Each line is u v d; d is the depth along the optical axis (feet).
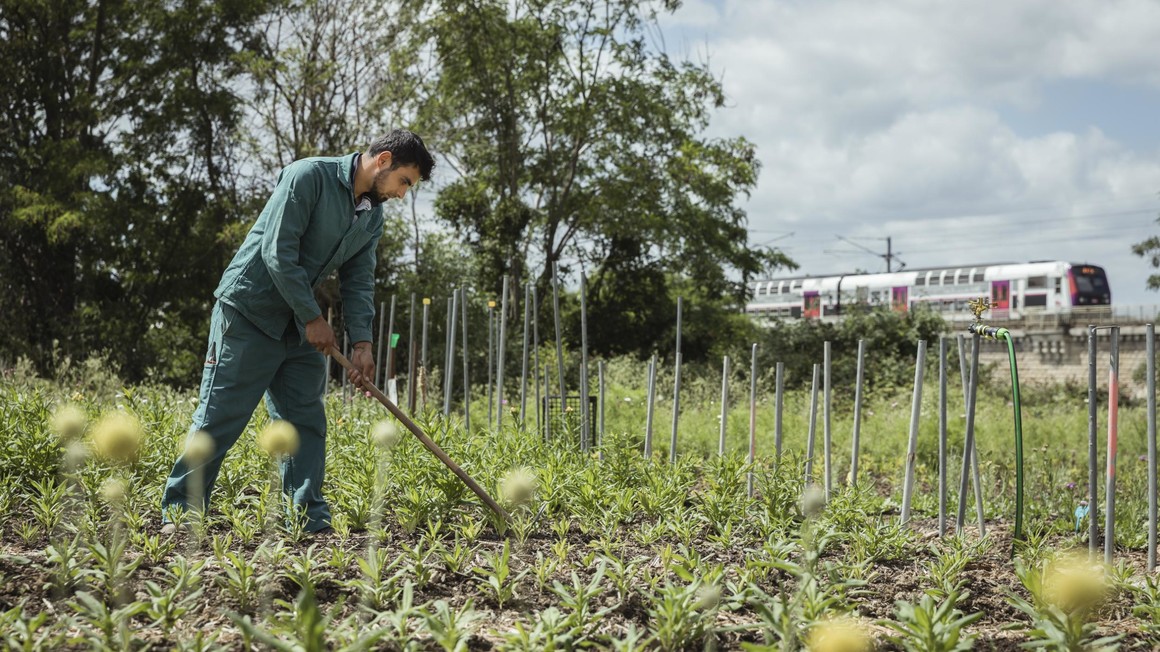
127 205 69.56
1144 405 55.72
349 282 12.71
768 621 6.86
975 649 7.73
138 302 74.02
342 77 76.74
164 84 73.26
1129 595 9.84
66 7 70.44
